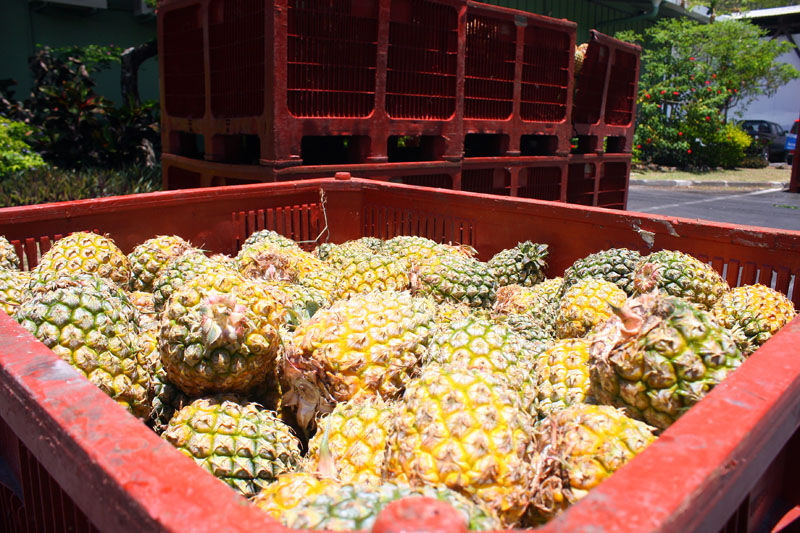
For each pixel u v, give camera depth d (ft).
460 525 2.65
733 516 3.97
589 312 9.56
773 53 79.41
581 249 12.26
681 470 3.17
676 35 76.48
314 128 16.24
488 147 22.81
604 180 28.27
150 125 42.22
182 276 9.17
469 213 14.08
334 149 23.04
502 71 21.12
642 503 2.90
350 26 16.57
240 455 6.39
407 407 5.25
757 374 4.29
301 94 16.01
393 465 5.12
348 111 16.93
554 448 5.19
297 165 16.06
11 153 34.45
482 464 4.78
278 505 5.02
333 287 11.27
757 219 41.57
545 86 23.06
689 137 76.59
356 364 6.83
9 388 4.41
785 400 4.07
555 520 2.81
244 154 22.98
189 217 13.80
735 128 80.59
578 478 4.91
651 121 76.59
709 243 10.44
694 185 65.26
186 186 22.12
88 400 4.00
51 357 4.68
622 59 27.89
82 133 41.14
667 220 10.88
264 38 15.61
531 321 10.11
